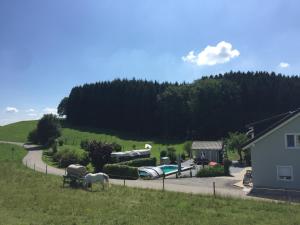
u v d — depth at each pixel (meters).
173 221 20.17
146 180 44.69
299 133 34.16
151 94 147.12
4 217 21.27
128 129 151.12
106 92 159.88
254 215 21.67
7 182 36.59
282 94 131.25
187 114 134.62
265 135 35.19
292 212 22.50
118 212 22.56
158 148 105.56
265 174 35.41
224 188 35.47
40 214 22.12
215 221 20.09
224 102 130.75
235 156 83.81
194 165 63.19
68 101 171.75
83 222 20.11
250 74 141.62
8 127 159.62
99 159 56.97
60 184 36.12
